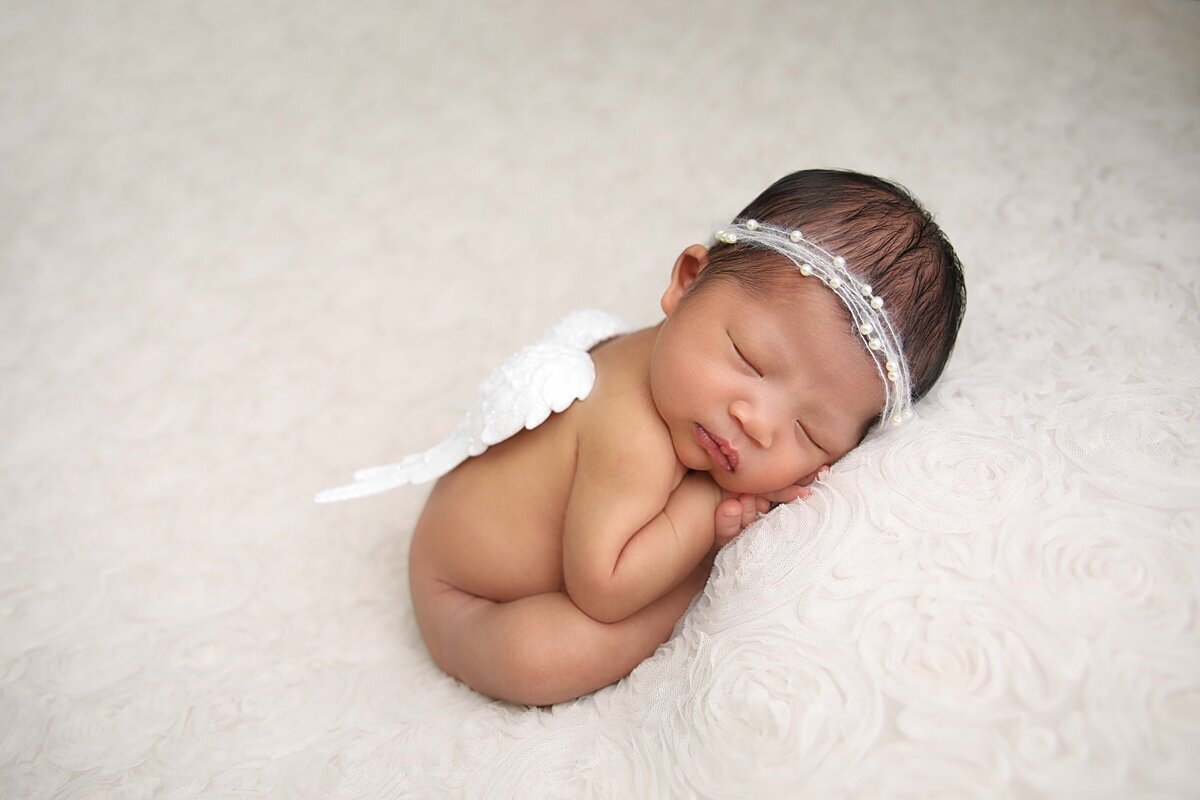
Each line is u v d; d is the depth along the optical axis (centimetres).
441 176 280
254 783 150
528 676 153
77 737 160
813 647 126
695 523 155
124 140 295
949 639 121
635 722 141
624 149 281
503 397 160
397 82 312
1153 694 112
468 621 164
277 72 316
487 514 166
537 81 308
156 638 177
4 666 172
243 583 188
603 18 326
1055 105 258
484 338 236
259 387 228
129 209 274
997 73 277
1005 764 111
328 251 261
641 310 236
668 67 306
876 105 277
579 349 168
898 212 153
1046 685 115
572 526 154
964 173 241
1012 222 217
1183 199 209
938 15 303
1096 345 165
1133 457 135
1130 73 264
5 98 306
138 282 253
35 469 210
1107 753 110
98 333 240
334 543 197
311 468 211
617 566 150
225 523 200
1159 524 127
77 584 187
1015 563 126
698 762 126
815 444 151
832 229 149
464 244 260
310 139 295
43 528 198
